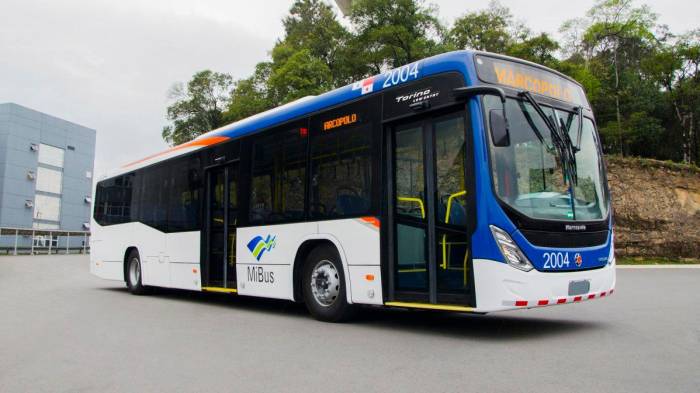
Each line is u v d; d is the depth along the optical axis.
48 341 6.86
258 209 9.46
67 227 70.50
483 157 6.11
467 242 6.19
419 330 7.24
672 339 6.24
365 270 7.37
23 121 64.50
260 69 44.81
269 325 7.98
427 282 6.67
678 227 28.20
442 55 6.80
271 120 9.45
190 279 11.30
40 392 4.54
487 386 4.31
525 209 6.09
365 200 7.46
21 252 56.53
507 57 6.77
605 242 6.77
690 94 42.66
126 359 5.74
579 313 8.70
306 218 8.41
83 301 11.90
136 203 13.82
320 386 4.46
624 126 41.12
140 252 13.33
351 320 8.09
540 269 5.98
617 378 4.46
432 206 6.68
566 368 4.85
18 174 63.69
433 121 6.81
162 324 8.25
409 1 39.06
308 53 40.34
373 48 40.41
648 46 46.97
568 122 7.10
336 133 8.09
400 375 4.75
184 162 11.95
